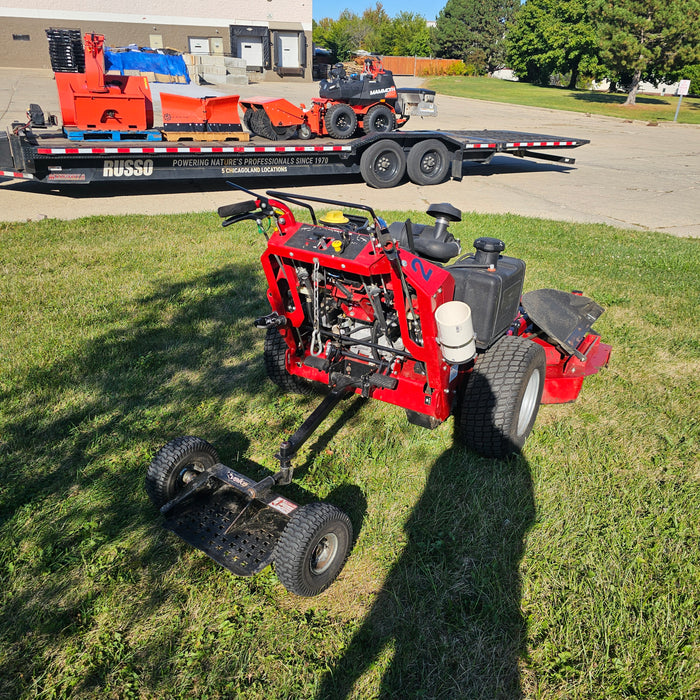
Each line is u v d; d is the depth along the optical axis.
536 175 16.73
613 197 13.97
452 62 66.62
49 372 5.14
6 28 34.69
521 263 4.20
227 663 2.73
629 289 7.50
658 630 2.87
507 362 3.89
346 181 14.93
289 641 2.84
